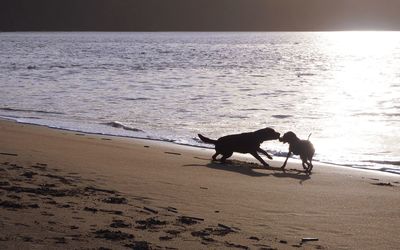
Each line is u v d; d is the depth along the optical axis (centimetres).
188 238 656
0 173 963
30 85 3834
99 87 3700
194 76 4838
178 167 1229
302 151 1253
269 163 1415
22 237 599
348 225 778
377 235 730
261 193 980
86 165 1148
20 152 1262
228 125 2086
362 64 6819
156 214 768
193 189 980
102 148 1464
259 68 6059
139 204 824
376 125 2108
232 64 6806
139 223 706
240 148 1325
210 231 696
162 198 887
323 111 2502
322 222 790
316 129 2022
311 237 708
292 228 750
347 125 2106
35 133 1700
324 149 1662
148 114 2373
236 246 638
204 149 1580
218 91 3444
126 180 1017
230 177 1140
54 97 3044
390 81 4350
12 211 707
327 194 997
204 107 2614
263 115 2355
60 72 5312
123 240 621
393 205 913
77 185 923
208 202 883
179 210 810
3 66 6256
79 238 613
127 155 1363
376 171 1334
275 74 5134
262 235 703
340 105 2741
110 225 682
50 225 656
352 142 1772
